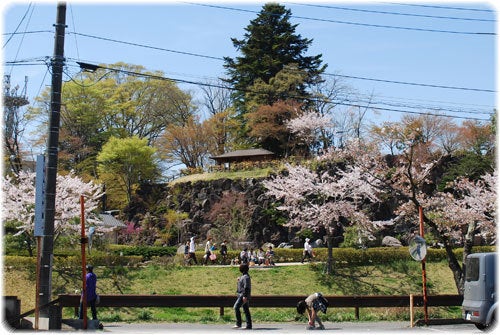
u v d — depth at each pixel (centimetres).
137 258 3700
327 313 2428
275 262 4109
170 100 6775
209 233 4900
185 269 3612
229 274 3559
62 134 5888
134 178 6128
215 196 5319
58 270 3381
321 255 4016
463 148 5453
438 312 2822
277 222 4906
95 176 6247
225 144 6681
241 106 6631
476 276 1814
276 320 2258
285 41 6600
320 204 4206
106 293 3183
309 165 4959
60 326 1783
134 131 6781
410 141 3791
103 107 6350
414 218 3900
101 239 4222
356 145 4141
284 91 6128
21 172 3678
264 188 5094
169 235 5266
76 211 3681
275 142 6294
